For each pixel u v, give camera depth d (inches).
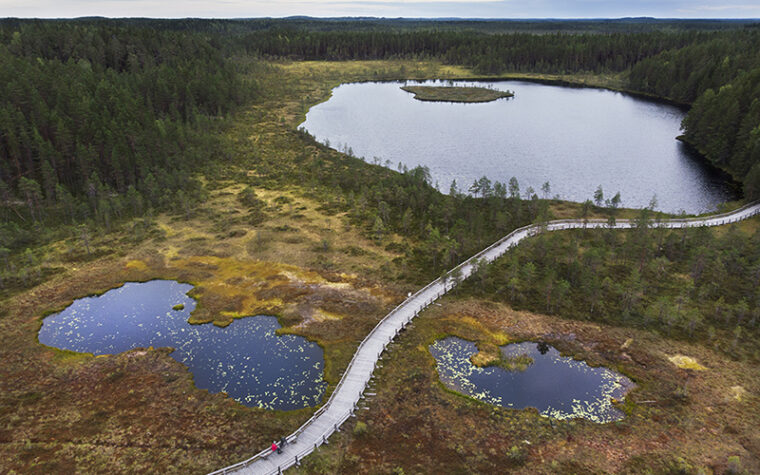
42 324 3280.0
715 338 2942.9
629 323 3137.3
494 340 3041.3
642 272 3686.0
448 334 3100.4
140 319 3351.4
